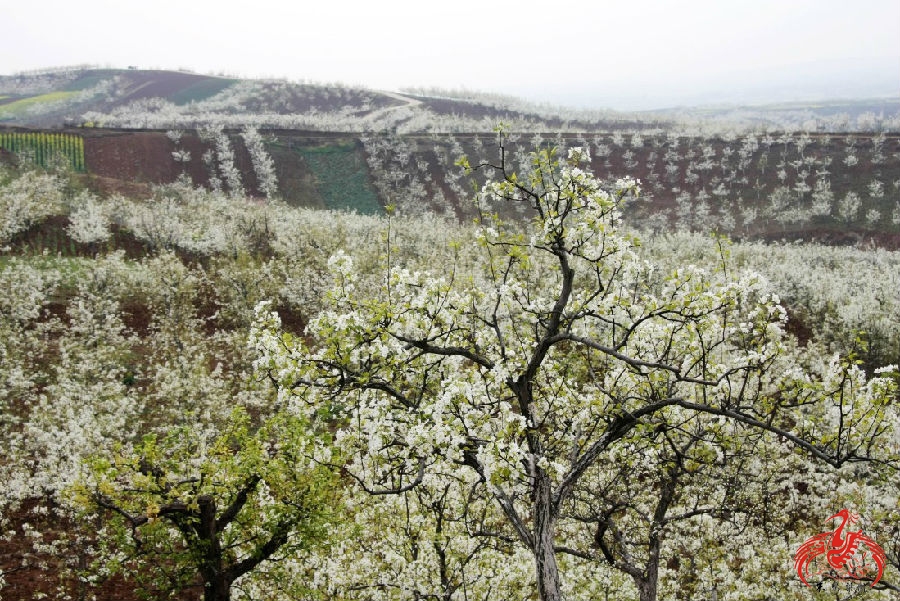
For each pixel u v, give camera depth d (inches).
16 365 1557.6
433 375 516.7
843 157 7682.1
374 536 786.2
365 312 481.1
